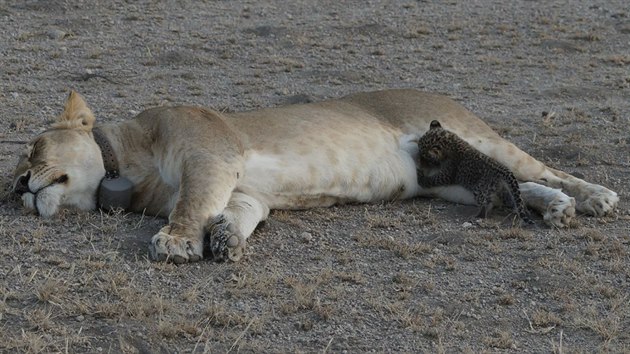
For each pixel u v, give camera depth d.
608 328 8.68
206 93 17.05
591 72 19.28
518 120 15.91
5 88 16.67
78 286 8.99
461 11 23.42
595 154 14.05
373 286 9.41
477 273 9.84
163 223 10.80
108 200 10.85
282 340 8.31
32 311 8.50
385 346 8.30
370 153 11.95
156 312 8.59
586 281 9.64
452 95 17.56
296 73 18.61
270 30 21.11
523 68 19.45
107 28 20.91
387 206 11.88
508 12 23.38
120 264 9.53
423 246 10.34
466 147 11.95
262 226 10.88
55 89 16.78
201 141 10.78
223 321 8.48
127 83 17.41
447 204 12.07
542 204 11.52
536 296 9.37
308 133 11.62
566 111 16.48
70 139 10.86
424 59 19.89
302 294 8.98
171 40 20.22
